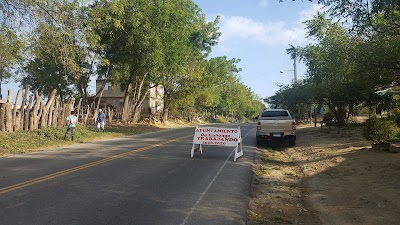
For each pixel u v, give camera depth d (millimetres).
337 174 10812
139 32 27578
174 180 9734
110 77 35125
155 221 6270
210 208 7195
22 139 18297
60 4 18266
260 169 12266
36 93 21594
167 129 35781
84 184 8898
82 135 22922
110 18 24672
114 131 27719
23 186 8539
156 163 12539
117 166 11672
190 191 8539
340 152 14641
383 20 8688
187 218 6500
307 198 8469
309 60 24453
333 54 15703
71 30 20188
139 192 8266
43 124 21859
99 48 26672
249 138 24562
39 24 17484
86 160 12969
